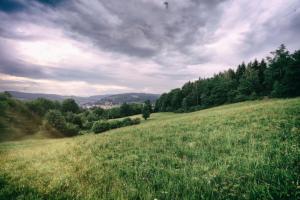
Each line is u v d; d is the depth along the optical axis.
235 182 5.02
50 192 5.38
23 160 11.41
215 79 102.56
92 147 14.27
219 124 17.36
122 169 7.54
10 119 60.66
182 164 7.54
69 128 66.06
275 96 56.94
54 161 10.33
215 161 7.12
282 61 64.19
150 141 14.03
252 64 94.25
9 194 5.44
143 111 75.25
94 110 107.56
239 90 76.69
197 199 4.47
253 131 11.72
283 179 4.62
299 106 19.00
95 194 5.04
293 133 9.42
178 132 16.58
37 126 65.06
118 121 59.88
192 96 93.38
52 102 95.44
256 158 6.52
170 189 5.14
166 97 103.88
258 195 4.16
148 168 7.24
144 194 4.88
